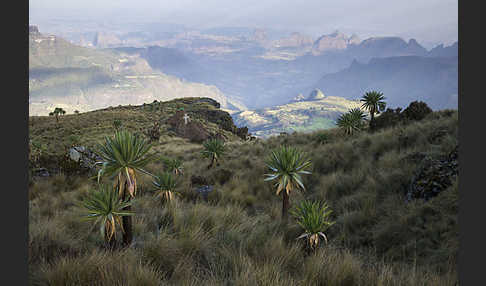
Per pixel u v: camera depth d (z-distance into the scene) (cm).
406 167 841
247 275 337
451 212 541
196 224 544
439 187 627
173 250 419
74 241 453
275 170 689
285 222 673
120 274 330
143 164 409
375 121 1761
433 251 489
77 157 1299
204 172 1371
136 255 391
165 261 402
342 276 378
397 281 378
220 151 1473
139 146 407
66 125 4562
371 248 586
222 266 404
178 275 363
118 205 402
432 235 525
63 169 1190
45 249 403
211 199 986
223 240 508
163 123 4784
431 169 695
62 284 309
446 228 514
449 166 668
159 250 409
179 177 1217
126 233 422
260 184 1137
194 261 416
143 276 324
